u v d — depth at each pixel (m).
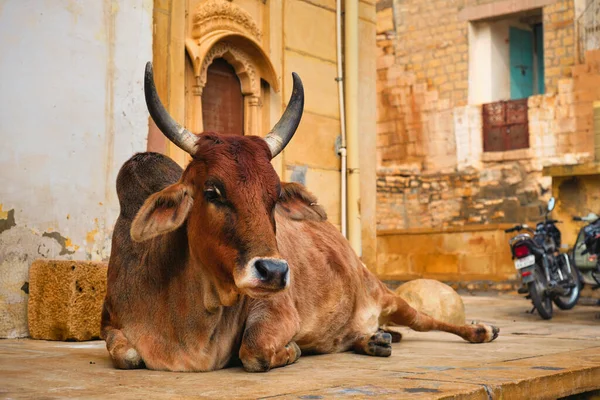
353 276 5.44
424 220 22.56
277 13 9.38
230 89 9.05
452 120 22.19
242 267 3.83
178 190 4.07
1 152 6.50
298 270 5.04
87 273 6.26
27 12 6.71
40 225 6.71
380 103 23.45
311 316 5.05
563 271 10.20
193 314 4.36
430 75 22.61
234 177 3.97
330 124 10.12
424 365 4.61
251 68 9.10
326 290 5.17
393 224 22.89
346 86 10.26
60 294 6.22
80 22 7.08
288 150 9.48
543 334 7.00
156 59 7.91
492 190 21.47
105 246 7.19
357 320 5.44
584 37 20.05
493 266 17.81
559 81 20.42
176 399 3.48
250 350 4.35
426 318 5.93
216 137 4.18
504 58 22.22
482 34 22.06
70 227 6.93
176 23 8.12
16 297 6.50
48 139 6.81
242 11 8.87
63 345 5.93
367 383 3.88
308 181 9.76
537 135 20.77
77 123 7.02
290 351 4.67
